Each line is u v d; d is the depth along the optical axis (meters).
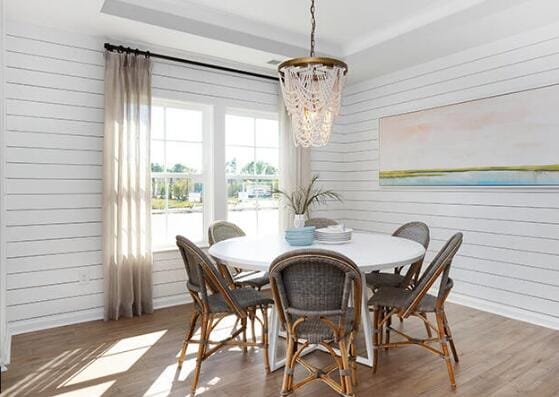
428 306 2.35
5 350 2.60
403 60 4.12
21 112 3.15
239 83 4.34
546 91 3.21
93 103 3.46
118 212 3.45
